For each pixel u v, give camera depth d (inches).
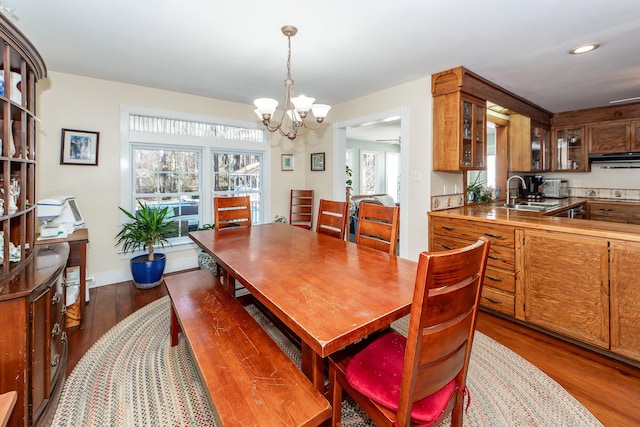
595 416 61.9
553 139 187.5
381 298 50.4
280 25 84.7
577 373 75.8
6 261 59.5
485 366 78.8
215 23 83.8
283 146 187.6
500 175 183.2
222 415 40.3
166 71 120.3
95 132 129.1
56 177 122.6
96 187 131.4
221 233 104.5
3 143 59.0
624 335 77.0
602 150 170.2
